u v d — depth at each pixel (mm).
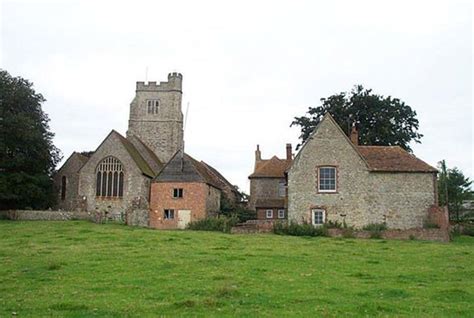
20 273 22844
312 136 50469
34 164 63938
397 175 49000
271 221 49406
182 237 38125
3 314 15305
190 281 20656
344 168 49531
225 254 28734
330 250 32062
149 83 80125
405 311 16109
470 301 17750
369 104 66375
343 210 48906
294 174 50188
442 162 65375
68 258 27047
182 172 60594
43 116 67688
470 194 67375
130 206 64750
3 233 41375
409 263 26953
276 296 17906
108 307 16188
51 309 15969
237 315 15203
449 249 33344
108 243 34156
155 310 15797
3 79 63812
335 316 15242
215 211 65812
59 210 66062
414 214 48281
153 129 79125
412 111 67188
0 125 61031
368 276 22625
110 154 66500
